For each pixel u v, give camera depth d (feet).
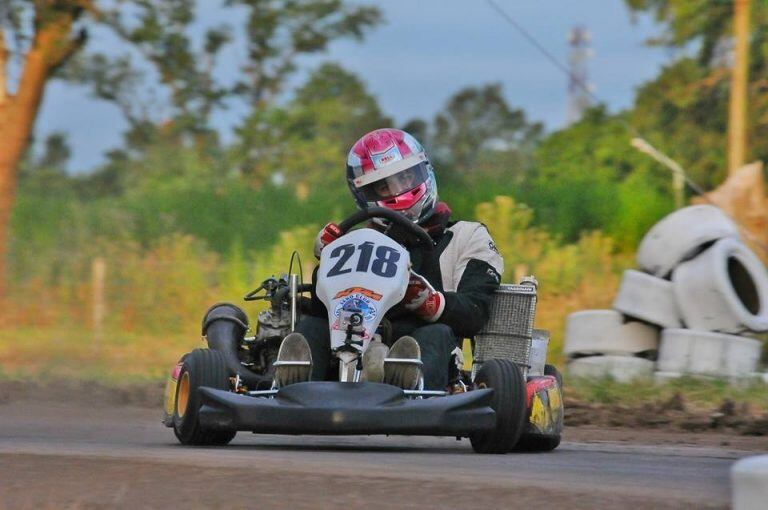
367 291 83.05
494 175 365.20
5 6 262.88
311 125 466.70
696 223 170.71
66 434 108.27
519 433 83.46
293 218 321.93
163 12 273.13
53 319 251.80
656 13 370.73
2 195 270.05
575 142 413.59
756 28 359.05
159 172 445.37
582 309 246.47
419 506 56.80
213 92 311.88
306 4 307.37
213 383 85.92
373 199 92.48
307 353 81.30
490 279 90.17
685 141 384.27
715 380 155.33
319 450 88.33
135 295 252.42
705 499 59.67
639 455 88.38
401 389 78.79
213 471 67.92
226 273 260.21
